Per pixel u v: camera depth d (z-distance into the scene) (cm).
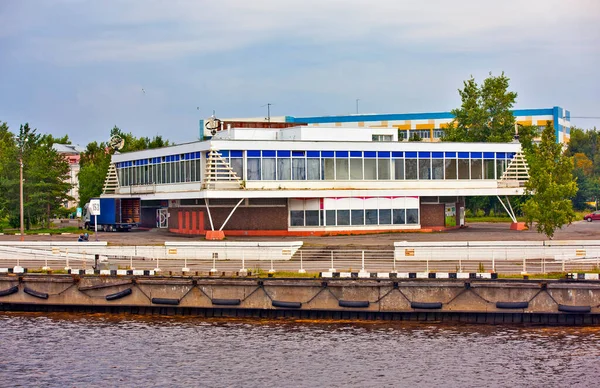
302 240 6988
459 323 4666
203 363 3962
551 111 16588
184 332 4578
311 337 4403
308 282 4791
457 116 11362
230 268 5300
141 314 5088
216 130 8588
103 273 5141
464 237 7056
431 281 4684
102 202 8994
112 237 7775
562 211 6069
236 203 7756
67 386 3669
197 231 8062
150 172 8944
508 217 11338
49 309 5259
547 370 3769
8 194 10456
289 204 7719
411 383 3619
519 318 4631
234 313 4938
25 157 10956
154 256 5834
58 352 4216
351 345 4228
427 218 8250
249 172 7606
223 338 4419
